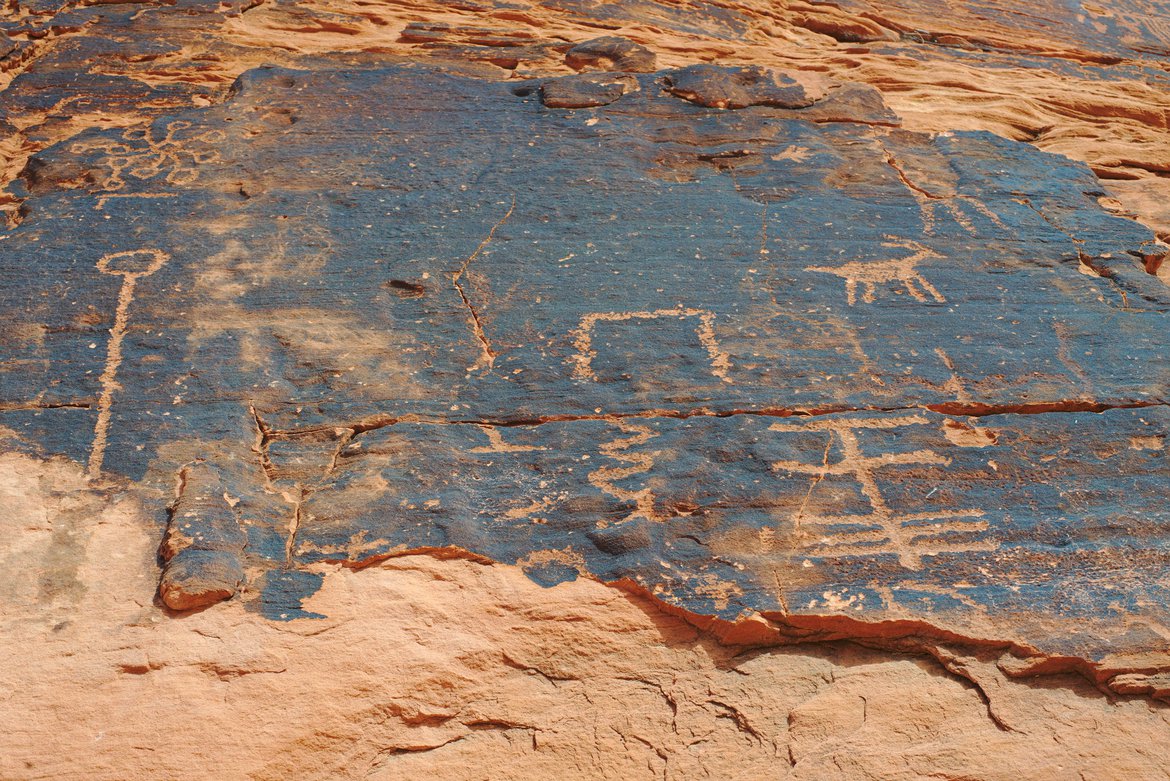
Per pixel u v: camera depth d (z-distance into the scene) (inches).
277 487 150.6
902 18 408.2
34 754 118.6
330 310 184.2
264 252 198.2
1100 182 248.4
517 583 138.6
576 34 323.6
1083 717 126.8
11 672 124.1
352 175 224.2
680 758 125.6
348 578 137.6
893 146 250.8
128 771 118.7
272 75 264.7
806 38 378.3
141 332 176.2
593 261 200.1
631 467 154.6
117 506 144.6
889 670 133.2
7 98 251.9
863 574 139.6
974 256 207.9
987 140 256.8
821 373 173.9
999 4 448.5
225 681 126.0
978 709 128.4
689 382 171.2
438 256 199.2
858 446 159.6
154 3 311.4
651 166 234.8
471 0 336.8
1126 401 170.7
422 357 174.7
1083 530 146.2
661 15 357.4
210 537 138.2
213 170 223.8
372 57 285.1
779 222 215.0
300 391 166.6
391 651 130.6
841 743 125.8
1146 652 130.4
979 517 148.1
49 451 152.5
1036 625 133.5
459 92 262.2
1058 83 338.6
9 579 133.5
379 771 123.2
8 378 165.0
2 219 207.6
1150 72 399.9
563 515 146.8
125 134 236.4
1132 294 199.0
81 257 193.8
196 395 163.9
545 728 127.4
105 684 124.3
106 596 132.9
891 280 199.2
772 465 154.8
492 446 158.4
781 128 252.5
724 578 138.7
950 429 164.6
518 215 213.0
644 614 136.9
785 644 135.9
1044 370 176.9
